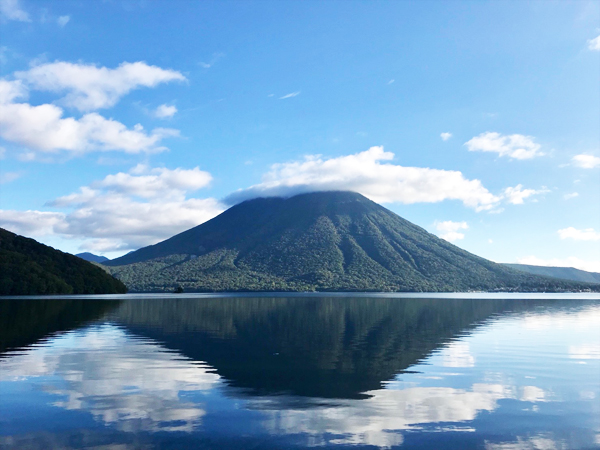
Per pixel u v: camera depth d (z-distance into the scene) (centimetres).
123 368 2273
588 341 3328
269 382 1983
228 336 3641
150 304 9350
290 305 9481
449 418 1512
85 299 11238
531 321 5188
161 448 1265
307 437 1348
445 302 11525
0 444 1290
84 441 1312
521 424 1461
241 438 1338
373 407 1622
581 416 1538
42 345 3075
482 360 2533
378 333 3888
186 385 1925
